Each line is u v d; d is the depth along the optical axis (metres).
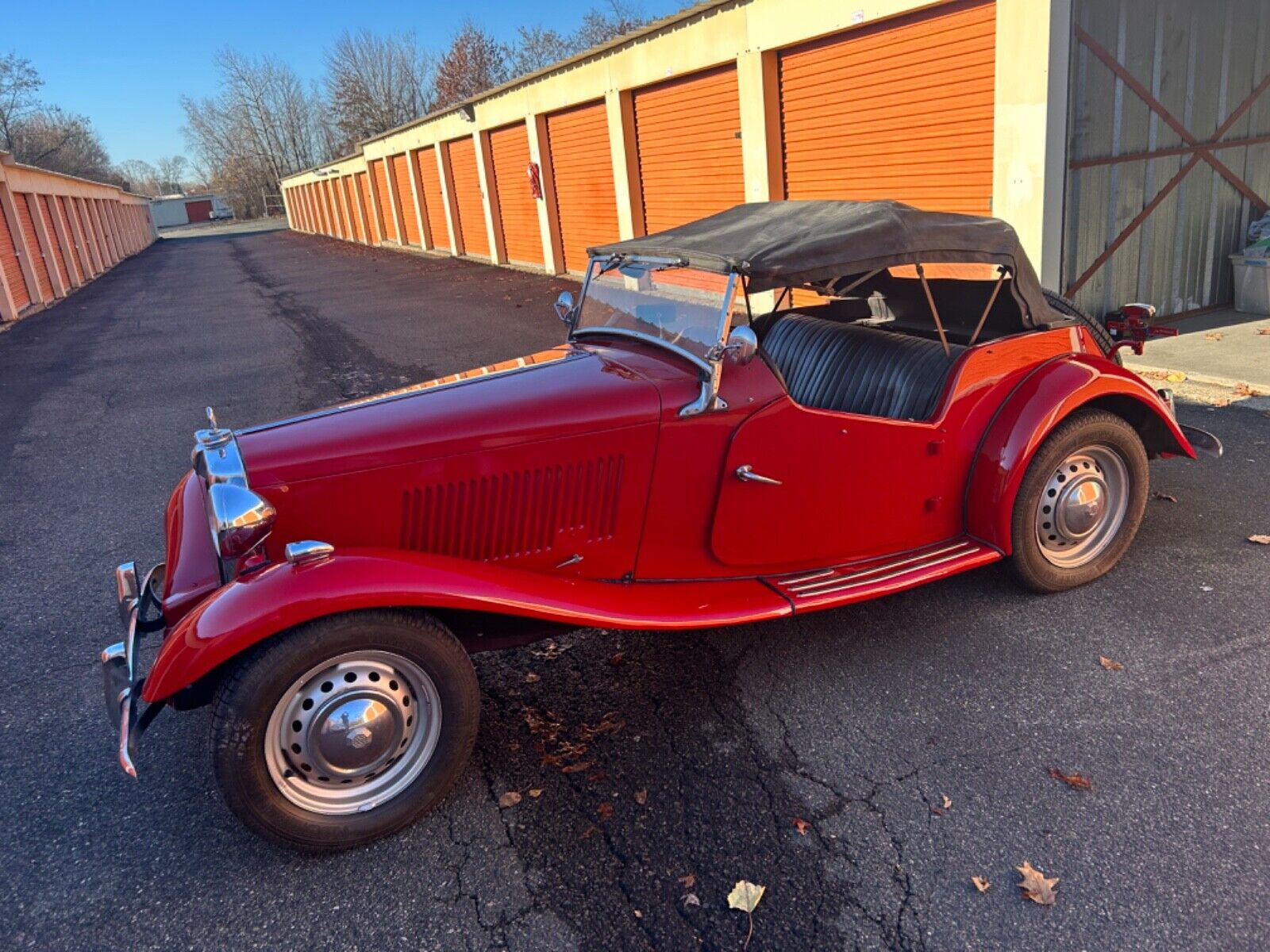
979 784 2.82
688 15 11.12
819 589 3.41
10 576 4.96
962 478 3.79
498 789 2.98
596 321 4.11
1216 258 8.95
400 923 2.46
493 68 52.19
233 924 2.49
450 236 25.06
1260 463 5.19
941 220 3.55
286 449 2.92
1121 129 7.74
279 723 2.58
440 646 2.72
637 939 2.35
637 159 13.98
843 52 9.25
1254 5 8.23
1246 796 2.67
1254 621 3.59
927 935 2.29
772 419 3.28
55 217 25.64
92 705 3.63
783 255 3.12
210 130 90.62
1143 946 2.21
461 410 3.11
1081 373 3.73
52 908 2.58
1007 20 7.22
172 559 3.18
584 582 3.12
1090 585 4.00
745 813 2.79
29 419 8.97
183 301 19.92
